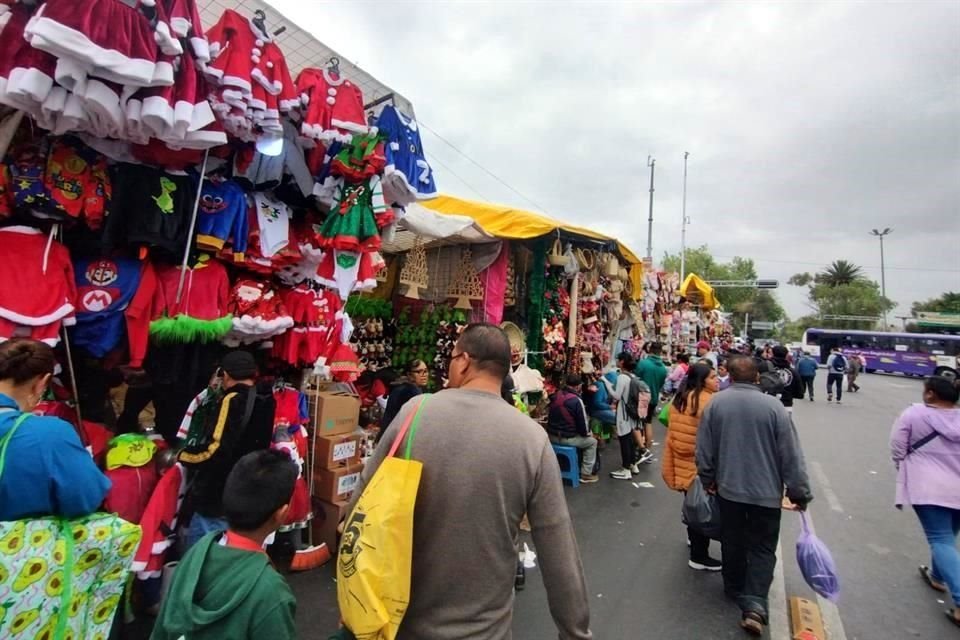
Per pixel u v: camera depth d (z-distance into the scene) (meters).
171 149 2.59
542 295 6.58
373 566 1.30
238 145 2.92
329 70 3.06
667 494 6.01
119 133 2.17
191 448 2.64
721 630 3.20
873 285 72.88
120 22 1.89
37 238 2.28
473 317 6.08
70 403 2.67
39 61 1.87
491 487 1.40
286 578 3.45
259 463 1.65
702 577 3.91
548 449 1.51
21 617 1.59
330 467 3.80
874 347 33.31
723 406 3.39
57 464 1.67
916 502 3.64
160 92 2.08
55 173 2.29
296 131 3.24
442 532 1.39
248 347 3.63
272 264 3.32
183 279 2.65
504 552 1.42
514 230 5.82
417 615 1.39
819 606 3.58
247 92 2.43
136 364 2.60
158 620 1.43
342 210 3.30
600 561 4.14
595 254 8.08
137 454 2.69
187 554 1.56
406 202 3.66
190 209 2.72
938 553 3.53
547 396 6.81
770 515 3.20
